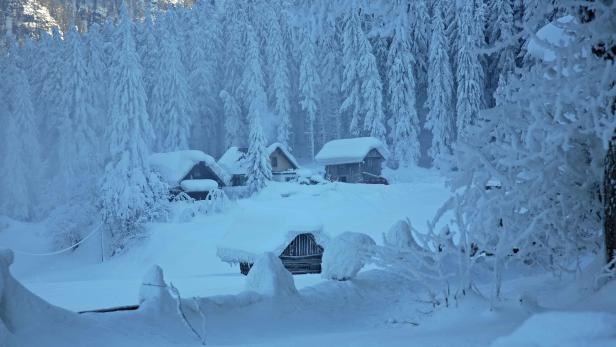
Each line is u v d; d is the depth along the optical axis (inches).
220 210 2122.3
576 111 396.8
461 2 2723.9
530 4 434.9
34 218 2834.6
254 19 3895.2
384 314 444.1
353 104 3181.6
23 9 7495.1
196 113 3459.6
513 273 612.1
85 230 2256.4
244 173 2839.6
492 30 2733.8
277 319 416.2
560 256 450.9
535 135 417.1
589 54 371.2
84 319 307.0
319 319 431.8
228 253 1066.1
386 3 835.4
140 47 3543.3
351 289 496.7
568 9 402.3
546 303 407.8
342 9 814.5
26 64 3659.0
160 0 7632.9
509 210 419.8
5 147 2866.6
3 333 257.1
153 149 3191.4
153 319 344.8
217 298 407.2
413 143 2849.4
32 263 2176.4
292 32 3476.9
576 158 413.7
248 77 3437.5
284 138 3358.8
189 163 2605.8
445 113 2746.1
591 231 450.6
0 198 2797.7
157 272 376.5
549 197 419.5
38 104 3351.4
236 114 3403.1
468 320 381.7
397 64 2888.8
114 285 1068.5
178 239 1877.5
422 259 434.6
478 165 430.9
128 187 2064.5
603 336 175.2
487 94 2790.4
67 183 2534.5
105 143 2689.5
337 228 1733.5
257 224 1075.9
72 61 3073.3
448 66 2800.2
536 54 588.1
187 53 3690.9
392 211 1827.0
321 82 3533.5
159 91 3257.9
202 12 3880.4
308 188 2257.6
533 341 182.1
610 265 353.1
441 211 440.8
